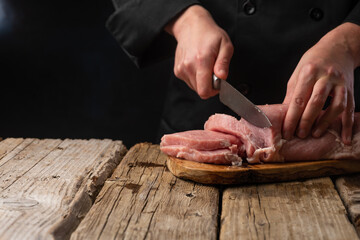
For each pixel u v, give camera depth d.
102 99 2.38
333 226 0.78
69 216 0.79
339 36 1.00
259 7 1.15
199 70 0.99
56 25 2.31
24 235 0.74
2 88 2.38
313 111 0.92
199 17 1.05
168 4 1.11
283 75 1.17
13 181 0.90
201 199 0.86
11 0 2.30
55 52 2.34
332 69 0.93
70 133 2.25
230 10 1.16
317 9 1.14
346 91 0.94
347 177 0.96
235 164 0.94
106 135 2.27
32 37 2.35
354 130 0.97
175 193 0.88
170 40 1.22
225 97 0.98
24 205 0.82
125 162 1.00
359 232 0.79
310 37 1.15
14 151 1.04
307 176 0.94
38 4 2.30
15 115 2.35
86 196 0.86
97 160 1.00
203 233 0.76
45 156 1.01
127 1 1.17
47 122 2.34
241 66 1.18
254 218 0.80
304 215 0.81
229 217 0.80
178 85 1.25
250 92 1.20
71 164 0.98
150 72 2.30
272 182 0.93
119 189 0.88
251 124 0.96
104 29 2.31
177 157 0.97
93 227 0.77
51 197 0.85
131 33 1.16
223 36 1.00
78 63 2.35
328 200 0.85
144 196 0.86
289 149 0.95
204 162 0.94
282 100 1.19
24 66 2.38
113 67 2.32
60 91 2.37
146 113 2.32
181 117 1.26
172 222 0.79
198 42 1.00
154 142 2.27
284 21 1.15
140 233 0.76
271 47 1.16
